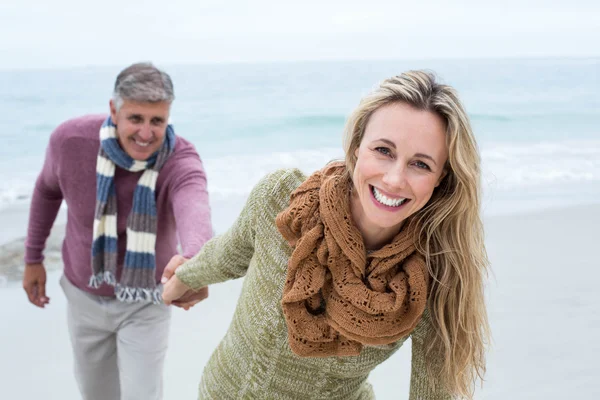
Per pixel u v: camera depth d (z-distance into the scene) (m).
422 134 1.48
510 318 4.11
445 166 1.59
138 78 2.62
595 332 3.96
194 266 2.24
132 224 2.79
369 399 2.04
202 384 2.08
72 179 2.84
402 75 1.55
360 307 1.57
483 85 19.19
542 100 16.58
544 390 3.36
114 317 2.87
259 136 12.06
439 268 1.69
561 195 7.55
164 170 2.87
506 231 5.94
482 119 14.63
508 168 9.38
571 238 5.75
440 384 1.78
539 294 4.48
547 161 9.97
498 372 3.51
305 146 11.38
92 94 13.59
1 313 4.20
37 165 9.58
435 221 1.62
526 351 3.73
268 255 1.78
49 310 4.32
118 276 2.89
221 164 9.84
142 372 2.83
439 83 1.54
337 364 1.76
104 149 2.74
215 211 6.64
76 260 2.90
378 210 1.54
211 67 18.02
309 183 1.68
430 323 1.74
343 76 18.59
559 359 3.66
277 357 1.81
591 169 9.26
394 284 1.59
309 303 1.66
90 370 3.03
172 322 4.19
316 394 1.85
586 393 3.34
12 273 4.74
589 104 16.00
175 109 13.55
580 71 21.19
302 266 1.63
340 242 1.58
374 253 1.61
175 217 2.74
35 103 13.11
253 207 1.86
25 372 3.62
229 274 2.11
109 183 2.78
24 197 7.25
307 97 15.62
